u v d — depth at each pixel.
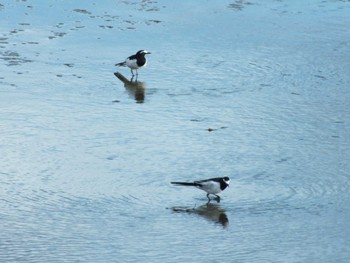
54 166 23.73
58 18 40.38
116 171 23.48
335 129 27.53
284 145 25.94
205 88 31.86
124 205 21.30
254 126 27.70
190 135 26.66
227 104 30.02
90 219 20.42
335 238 19.59
